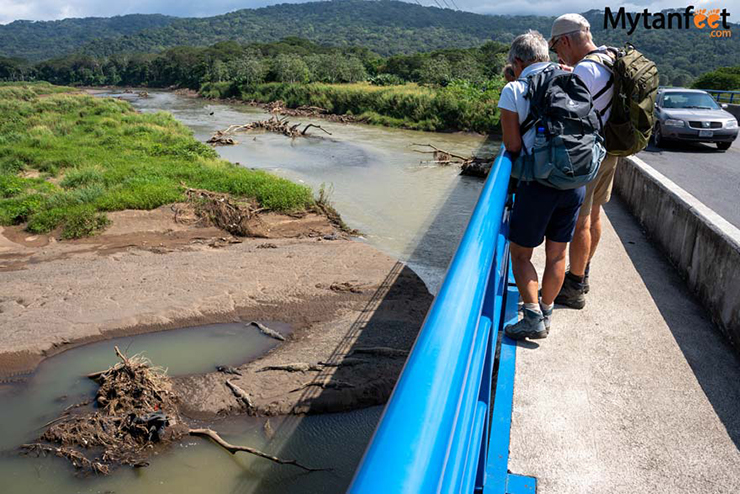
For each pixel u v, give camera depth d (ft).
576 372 9.26
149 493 17.62
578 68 10.15
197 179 55.42
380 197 56.29
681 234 13.73
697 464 7.26
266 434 20.16
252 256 37.73
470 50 290.76
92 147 78.13
